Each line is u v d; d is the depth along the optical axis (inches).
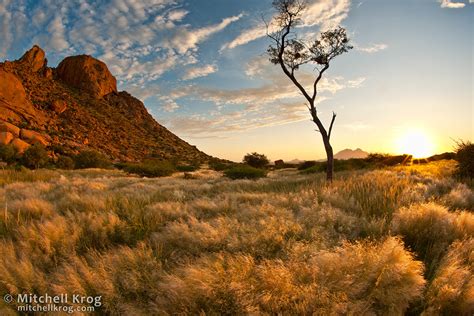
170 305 110.8
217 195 334.3
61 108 4645.7
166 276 124.2
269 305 108.0
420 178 440.1
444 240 161.3
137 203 276.1
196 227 179.9
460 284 112.6
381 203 246.8
